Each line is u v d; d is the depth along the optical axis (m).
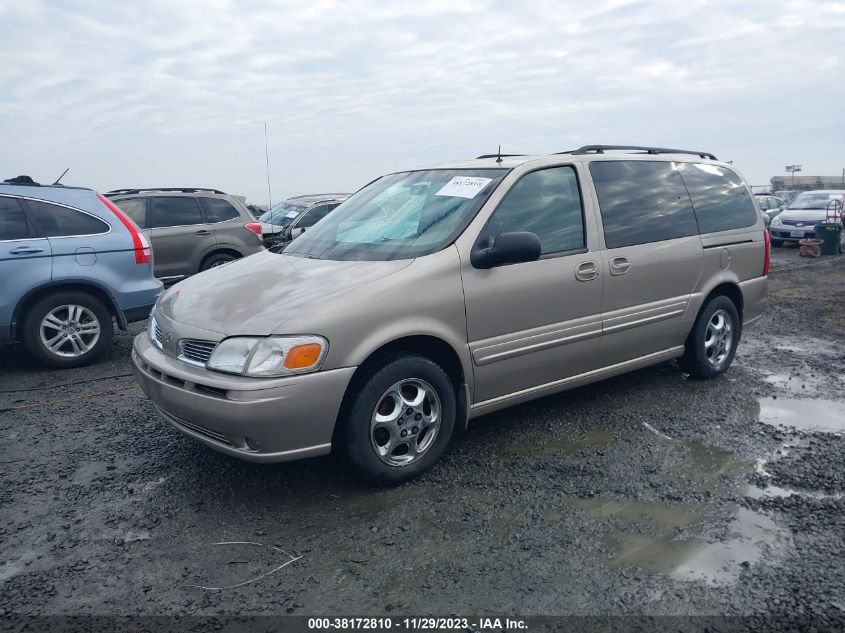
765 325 7.97
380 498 3.51
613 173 4.73
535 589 2.73
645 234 4.75
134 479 3.80
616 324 4.54
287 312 3.32
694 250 5.06
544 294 4.10
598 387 5.34
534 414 4.73
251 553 3.02
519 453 4.07
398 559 2.95
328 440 3.36
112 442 4.36
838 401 5.05
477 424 4.55
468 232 3.86
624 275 4.55
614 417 4.67
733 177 5.77
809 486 3.62
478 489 3.60
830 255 16.73
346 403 3.41
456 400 3.92
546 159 4.39
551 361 4.23
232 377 3.23
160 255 9.77
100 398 5.32
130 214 9.67
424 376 3.61
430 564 2.91
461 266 3.76
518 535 3.13
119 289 6.39
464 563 2.92
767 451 4.10
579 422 4.57
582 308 4.32
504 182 4.11
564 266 4.20
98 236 6.34
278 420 3.19
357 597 2.70
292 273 3.84
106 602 2.69
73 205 6.32
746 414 4.75
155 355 3.71
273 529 3.22
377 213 4.43
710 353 5.44
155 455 4.14
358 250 4.02
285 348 3.20
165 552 3.04
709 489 3.59
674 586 2.74
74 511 3.44
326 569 2.89
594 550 3.01
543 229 4.20
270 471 3.85
